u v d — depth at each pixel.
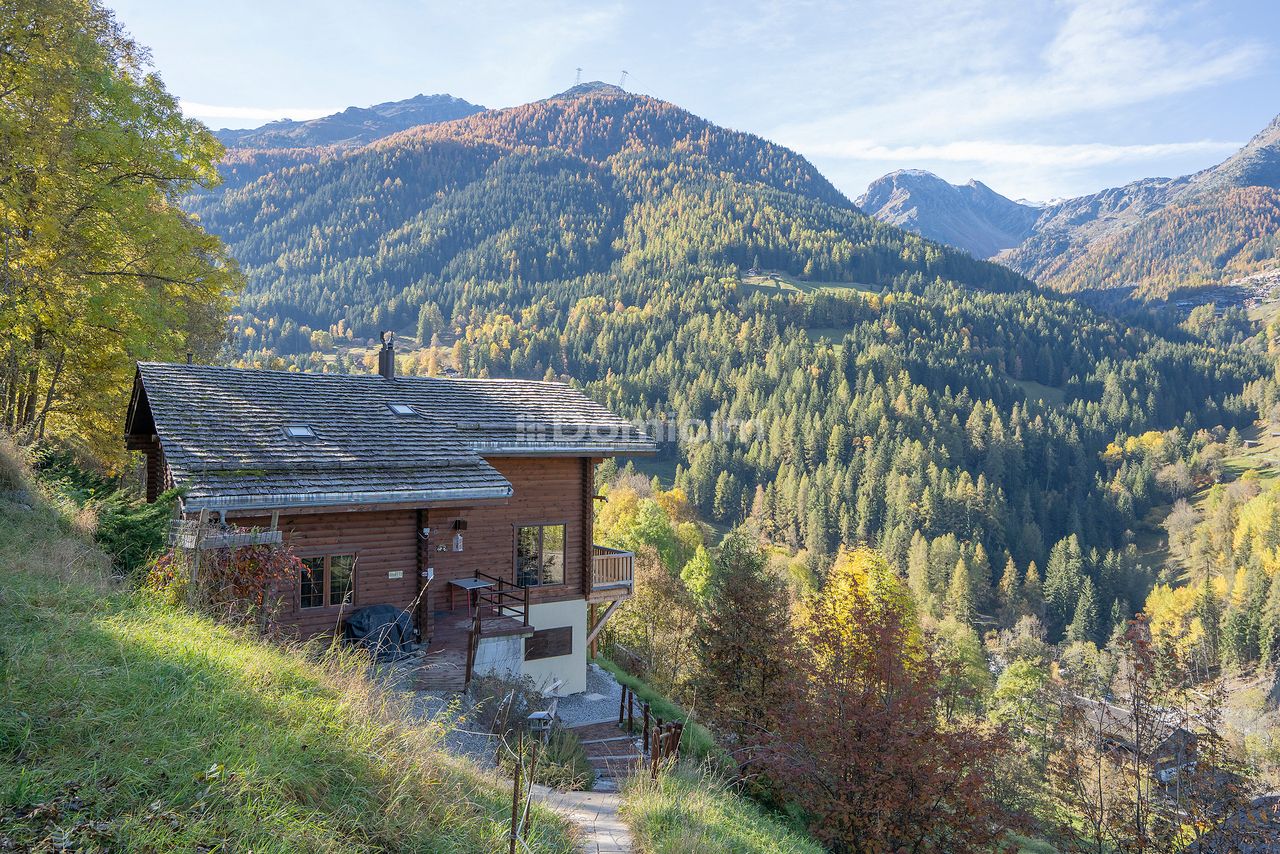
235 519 14.72
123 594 9.12
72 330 20.98
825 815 14.17
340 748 6.18
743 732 19.55
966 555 124.25
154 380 16.69
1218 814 15.63
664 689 28.69
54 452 20.02
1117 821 16.92
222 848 4.38
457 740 11.12
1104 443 185.50
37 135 18.14
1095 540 146.88
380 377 21.02
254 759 5.34
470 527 19.03
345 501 15.16
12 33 18.19
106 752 4.92
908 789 13.95
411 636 16.11
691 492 149.12
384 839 5.39
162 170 21.48
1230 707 69.25
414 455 17.14
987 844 14.16
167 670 6.40
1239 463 174.12
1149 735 17.02
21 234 20.06
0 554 9.55
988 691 55.28
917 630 40.56
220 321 33.38
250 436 15.85
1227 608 100.38
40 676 5.62
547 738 13.11
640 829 8.52
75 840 4.05
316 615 15.84
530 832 6.63
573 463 20.95
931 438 163.50
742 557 22.50
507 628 16.67
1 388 22.42
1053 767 18.94
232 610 9.78
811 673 15.96
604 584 21.50
